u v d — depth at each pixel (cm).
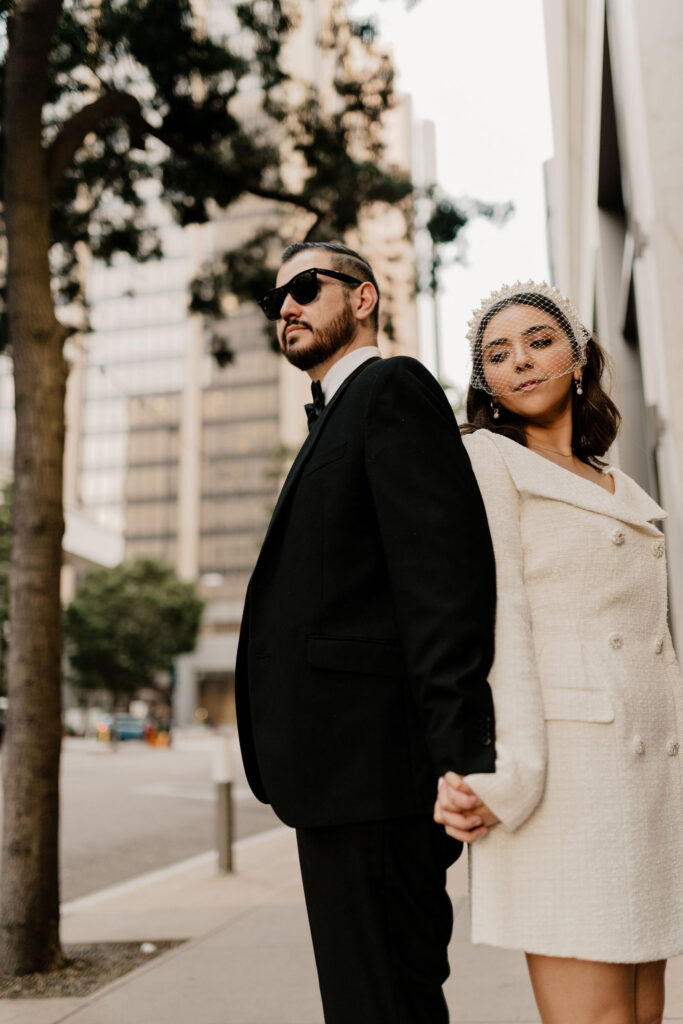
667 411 379
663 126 393
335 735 162
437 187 795
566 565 165
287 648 169
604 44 545
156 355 7525
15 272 456
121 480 7444
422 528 153
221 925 493
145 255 838
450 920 172
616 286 675
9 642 432
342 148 784
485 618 150
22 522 438
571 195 905
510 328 191
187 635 4828
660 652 170
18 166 459
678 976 339
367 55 766
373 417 167
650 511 189
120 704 5388
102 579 4759
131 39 613
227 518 7244
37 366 449
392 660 165
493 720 144
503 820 142
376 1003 156
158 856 834
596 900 147
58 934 418
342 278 207
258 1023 314
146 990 360
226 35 678
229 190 768
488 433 183
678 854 159
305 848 166
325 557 169
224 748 706
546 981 153
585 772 152
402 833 162
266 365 7375
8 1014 335
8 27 455
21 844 413
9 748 423
